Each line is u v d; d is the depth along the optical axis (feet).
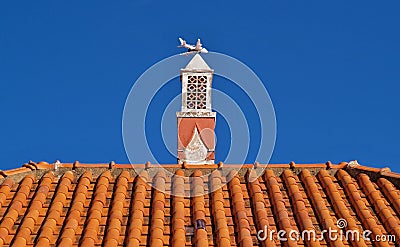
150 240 30.96
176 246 30.42
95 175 38.01
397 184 36.78
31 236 31.45
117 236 31.17
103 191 35.63
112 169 38.22
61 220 32.94
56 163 38.34
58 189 35.86
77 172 38.06
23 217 33.14
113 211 33.35
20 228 31.81
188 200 35.37
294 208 34.83
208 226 32.78
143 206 34.27
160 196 35.14
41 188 35.91
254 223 33.32
